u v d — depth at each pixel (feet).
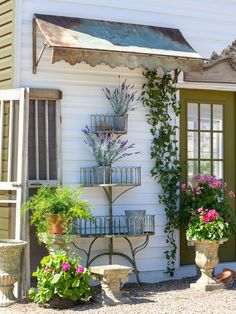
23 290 25.50
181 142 30.07
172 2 29.73
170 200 29.07
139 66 26.43
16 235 25.80
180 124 30.07
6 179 26.73
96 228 27.55
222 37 30.66
